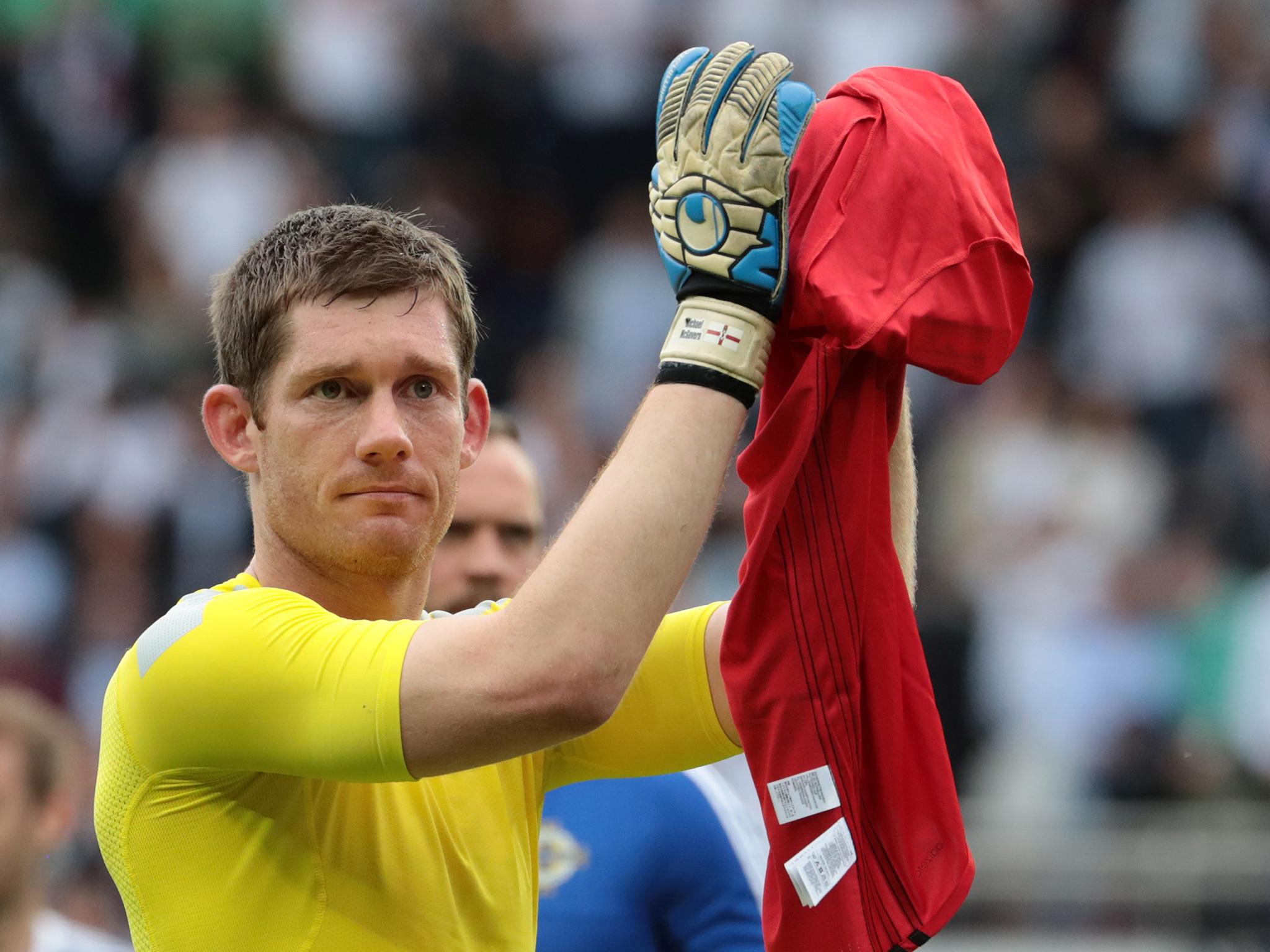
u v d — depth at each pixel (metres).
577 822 10.51
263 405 7.09
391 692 6.27
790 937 6.93
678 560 6.31
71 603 29.03
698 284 6.57
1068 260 33.31
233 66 35.00
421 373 7.00
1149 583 27.30
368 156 34.97
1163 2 35.22
